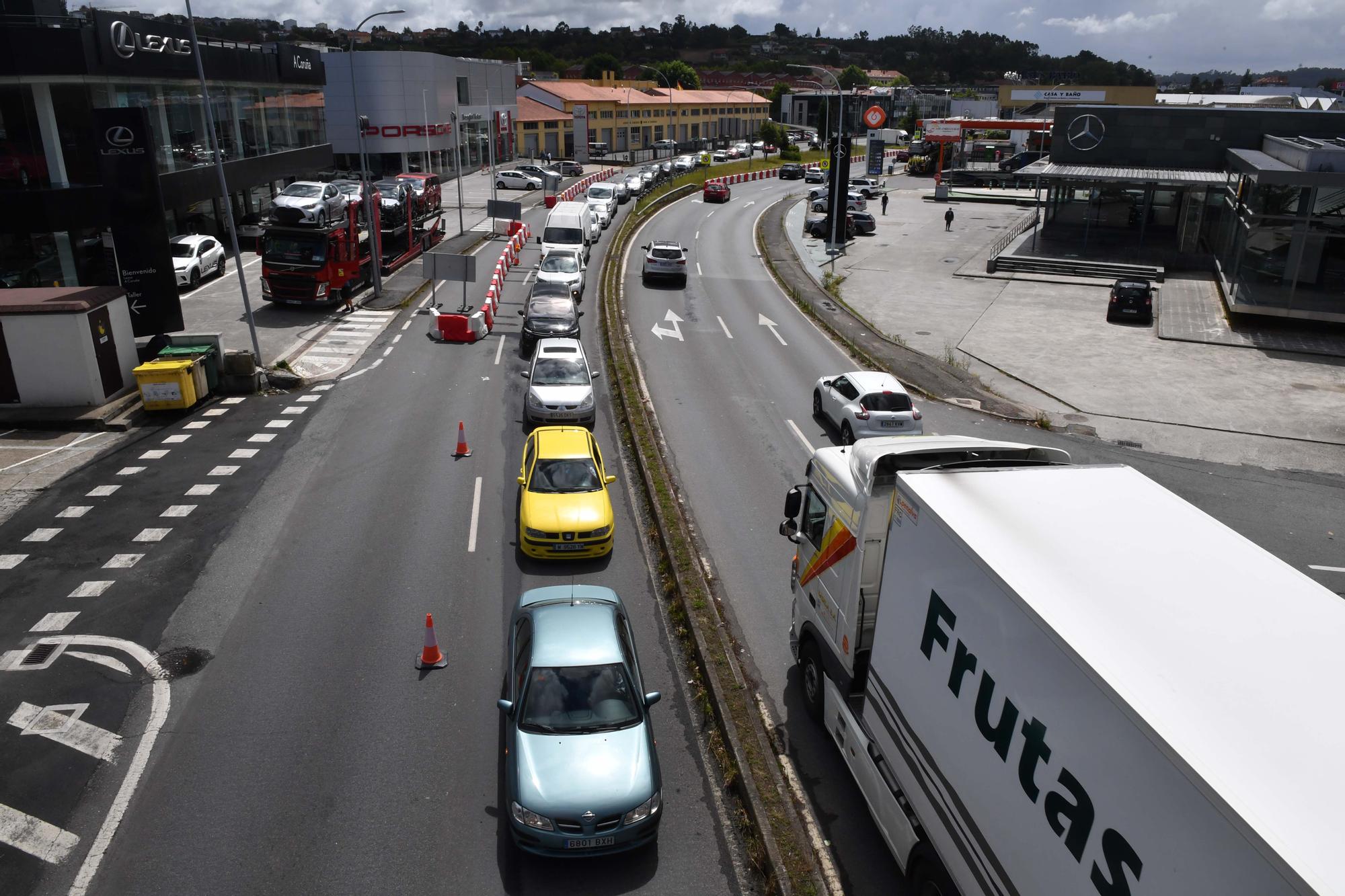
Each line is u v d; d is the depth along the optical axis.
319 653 12.66
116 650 12.68
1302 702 5.31
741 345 30.64
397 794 10.11
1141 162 47.81
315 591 14.25
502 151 87.75
